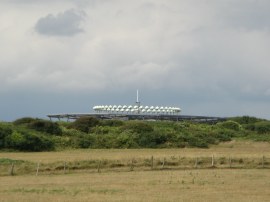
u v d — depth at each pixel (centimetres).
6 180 5562
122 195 4241
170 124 14150
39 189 4672
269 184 5069
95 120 13275
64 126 13250
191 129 13838
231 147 11738
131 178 5678
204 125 15400
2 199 3991
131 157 7550
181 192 4441
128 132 12188
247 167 7144
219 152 9288
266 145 12212
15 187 4859
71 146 11356
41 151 10538
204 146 11925
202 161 7388
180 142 11969
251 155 8019
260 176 5888
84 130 12875
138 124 12581
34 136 10738
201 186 4894
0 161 6844
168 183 5162
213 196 4197
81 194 4316
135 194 4309
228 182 5247
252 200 3988
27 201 3891
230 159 7388
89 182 5288
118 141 11769
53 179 5644
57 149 10944
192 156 7719
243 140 13362
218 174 6128
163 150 10400
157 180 5444
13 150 10388
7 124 11600
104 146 11606
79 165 6856
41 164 6775
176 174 6144
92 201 3903
